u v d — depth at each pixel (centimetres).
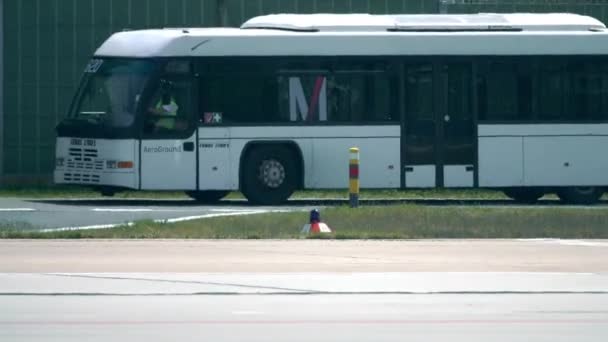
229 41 9919
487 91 10244
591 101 10356
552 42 10312
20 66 13138
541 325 4547
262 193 9950
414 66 10156
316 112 10025
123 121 9731
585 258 6328
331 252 6519
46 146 13175
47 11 13175
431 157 10162
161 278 5603
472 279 5641
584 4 13212
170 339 4206
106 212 8844
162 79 9788
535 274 5791
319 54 10038
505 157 10256
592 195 10469
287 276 5691
